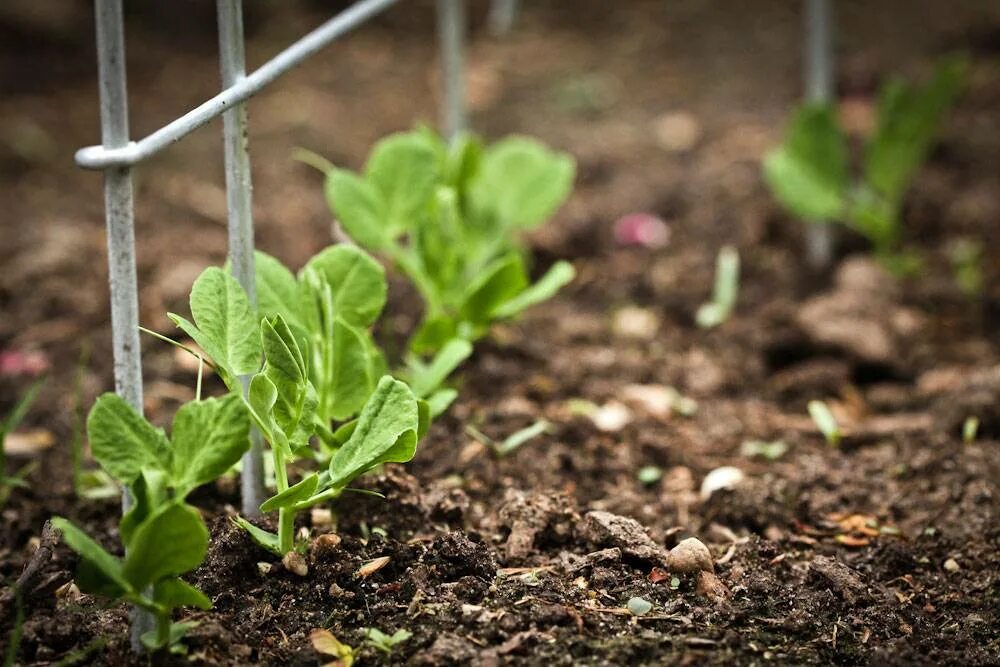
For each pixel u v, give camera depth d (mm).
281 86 1129
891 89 789
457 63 788
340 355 604
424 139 685
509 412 691
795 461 679
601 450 675
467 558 595
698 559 601
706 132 1016
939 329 770
